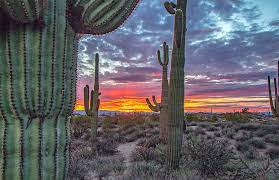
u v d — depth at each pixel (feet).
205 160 31.12
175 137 30.96
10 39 11.64
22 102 11.48
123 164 39.24
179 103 31.07
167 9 31.83
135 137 69.56
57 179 12.14
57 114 12.23
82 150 49.52
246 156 46.21
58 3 12.31
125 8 13.85
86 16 13.02
